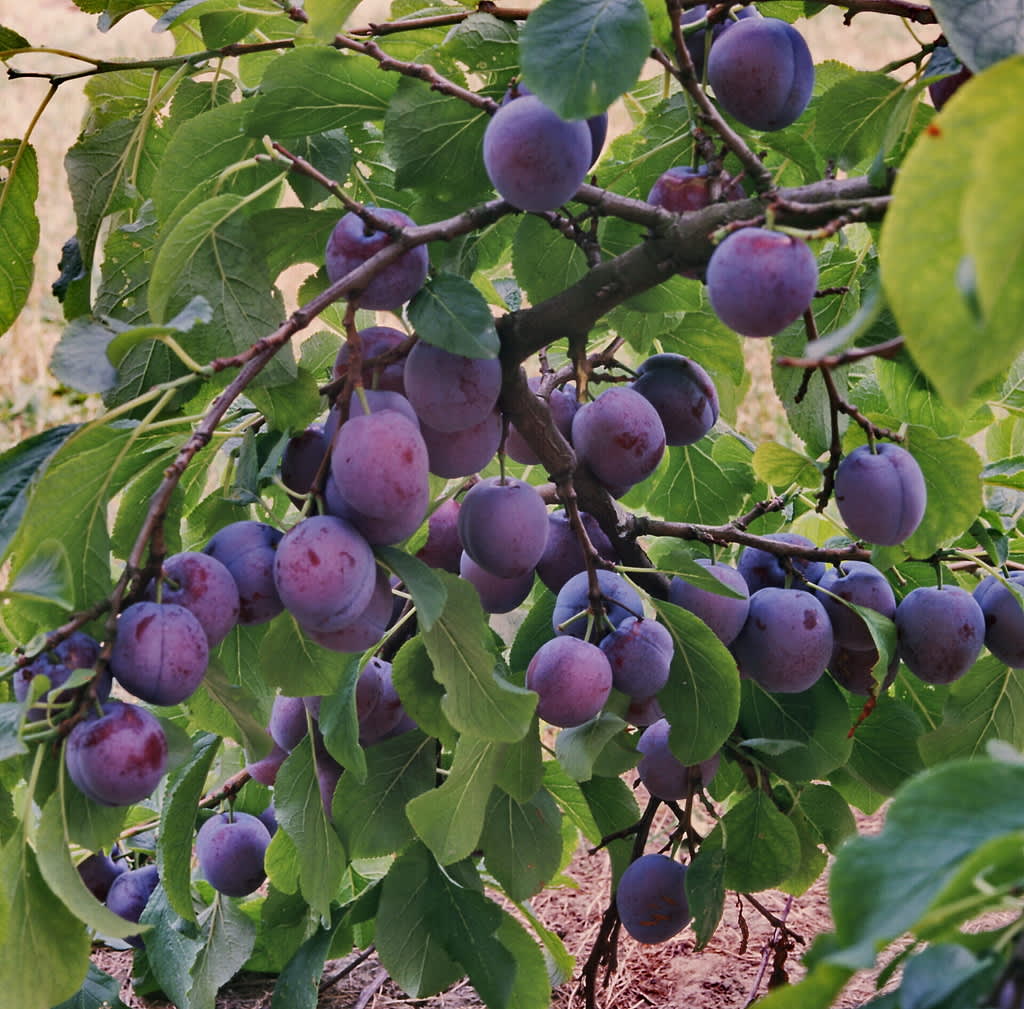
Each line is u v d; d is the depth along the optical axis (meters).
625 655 1.27
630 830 1.46
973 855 0.93
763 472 1.39
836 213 1.13
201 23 1.35
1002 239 0.93
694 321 1.43
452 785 1.29
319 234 1.29
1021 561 1.44
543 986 1.43
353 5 1.19
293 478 1.24
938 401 1.36
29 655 1.10
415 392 1.21
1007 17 1.13
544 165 1.16
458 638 1.22
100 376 1.14
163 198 1.31
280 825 1.36
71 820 1.16
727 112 1.27
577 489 1.33
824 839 1.45
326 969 1.62
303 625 1.16
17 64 5.99
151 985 1.55
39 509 1.16
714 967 1.61
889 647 1.31
